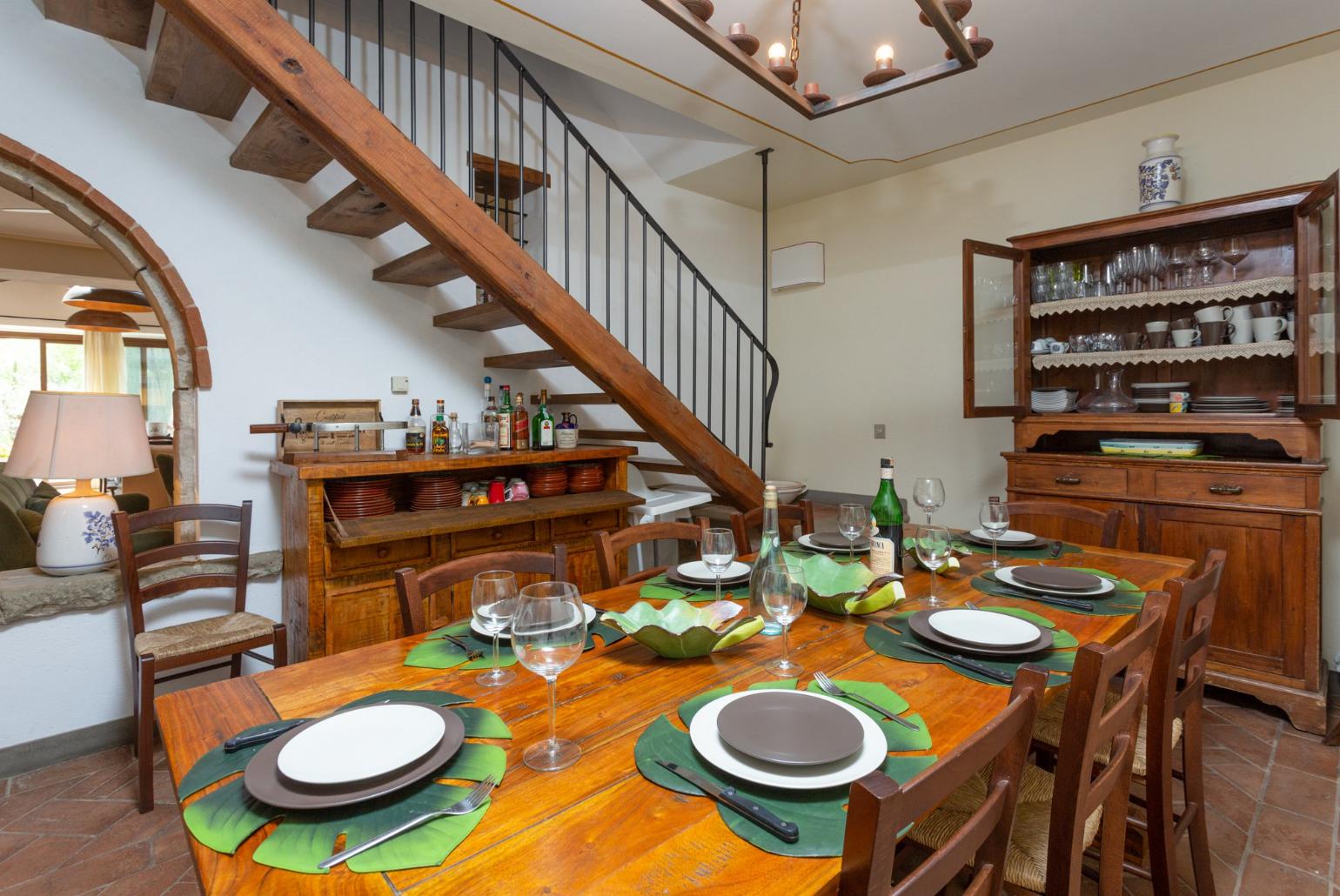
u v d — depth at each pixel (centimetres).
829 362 472
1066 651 135
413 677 125
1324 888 172
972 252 314
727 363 496
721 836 78
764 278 395
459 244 235
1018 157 375
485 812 82
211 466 271
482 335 352
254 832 78
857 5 247
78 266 593
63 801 212
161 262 256
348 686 120
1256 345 272
